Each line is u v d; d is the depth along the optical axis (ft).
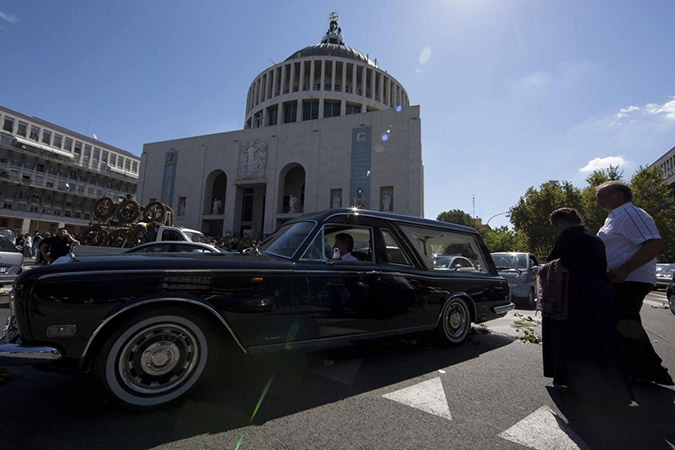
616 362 9.04
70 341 7.18
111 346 7.50
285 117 158.92
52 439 6.54
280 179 129.59
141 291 7.72
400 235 13.33
